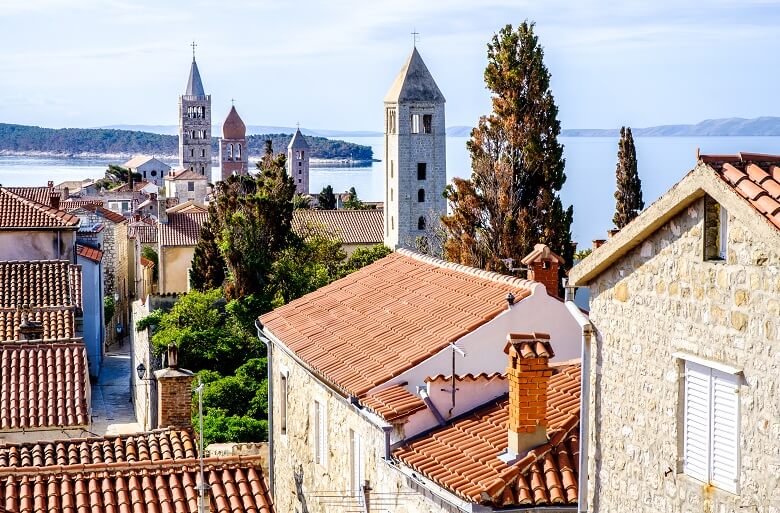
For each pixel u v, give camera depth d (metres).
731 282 16.59
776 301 15.70
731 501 16.52
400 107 168.62
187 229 138.25
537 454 23.64
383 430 26.77
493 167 69.00
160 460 26.62
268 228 88.94
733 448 16.58
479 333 28.83
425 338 30.12
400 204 167.38
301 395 35.41
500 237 67.88
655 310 18.39
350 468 30.19
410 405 27.09
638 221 18.42
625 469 19.17
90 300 73.94
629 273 19.12
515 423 24.03
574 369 27.52
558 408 25.34
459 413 27.38
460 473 24.17
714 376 17.03
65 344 37.78
